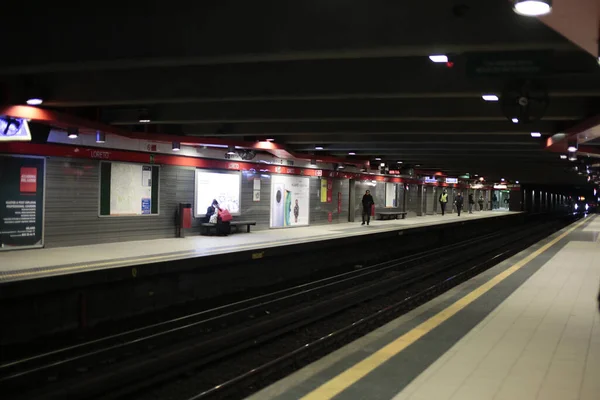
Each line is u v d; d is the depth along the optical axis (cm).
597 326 697
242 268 1357
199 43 617
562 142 1319
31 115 981
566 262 1384
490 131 1302
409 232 2364
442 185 4478
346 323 1005
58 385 654
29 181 1251
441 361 540
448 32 561
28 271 947
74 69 692
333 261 1798
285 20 596
